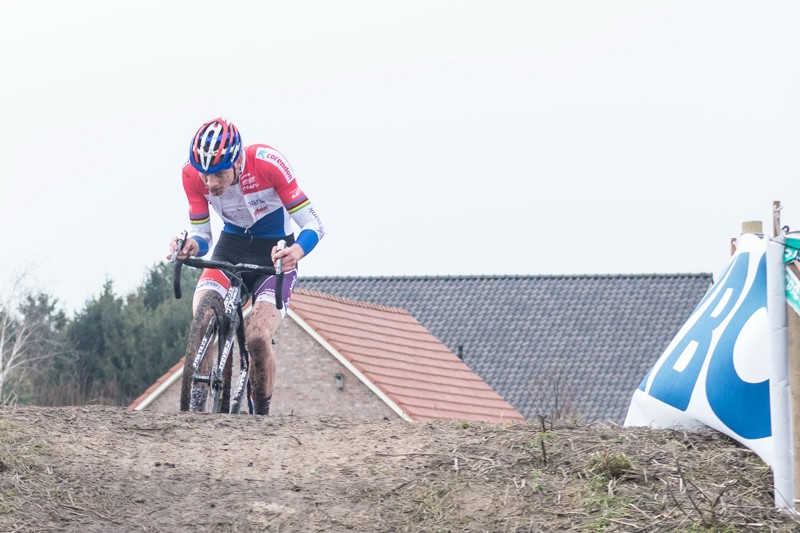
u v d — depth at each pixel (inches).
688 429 753.6
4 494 625.3
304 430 756.6
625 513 629.9
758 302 735.1
